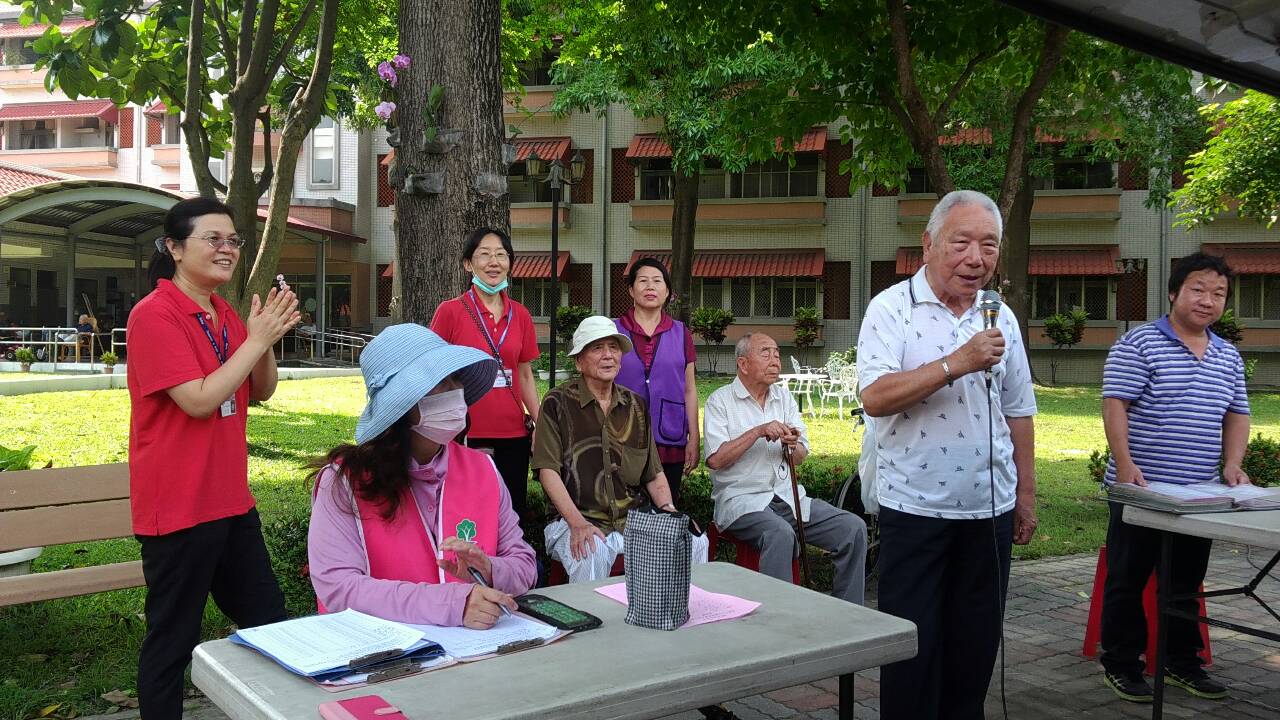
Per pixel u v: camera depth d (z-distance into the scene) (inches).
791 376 600.1
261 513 280.4
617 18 518.6
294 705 68.8
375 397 100.2
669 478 193.2
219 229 125.1
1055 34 208.4
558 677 74.5
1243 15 114.3
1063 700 158.2
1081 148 933.8
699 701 75.6
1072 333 944.3
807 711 154.8
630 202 1058.1
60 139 1227.9
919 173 1011.9
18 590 152.2
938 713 129.3
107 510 171.2
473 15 209.3
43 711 145.2
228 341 129.4
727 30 256.7
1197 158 632.4
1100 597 178.9
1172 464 161.9
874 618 92.1
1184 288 160.9
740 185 1057.5
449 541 96.6
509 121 1079.6
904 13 229.1
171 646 121.0
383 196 1108.5
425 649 78.8
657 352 194.4
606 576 160.2
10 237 863.7
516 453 185.8
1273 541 122.0
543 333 1066.7
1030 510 131.1
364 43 502.0
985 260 117.9
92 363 813.2
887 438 125.7
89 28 318.0
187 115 338.0
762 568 177.9
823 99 261.0
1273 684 167.0
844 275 1031.6
